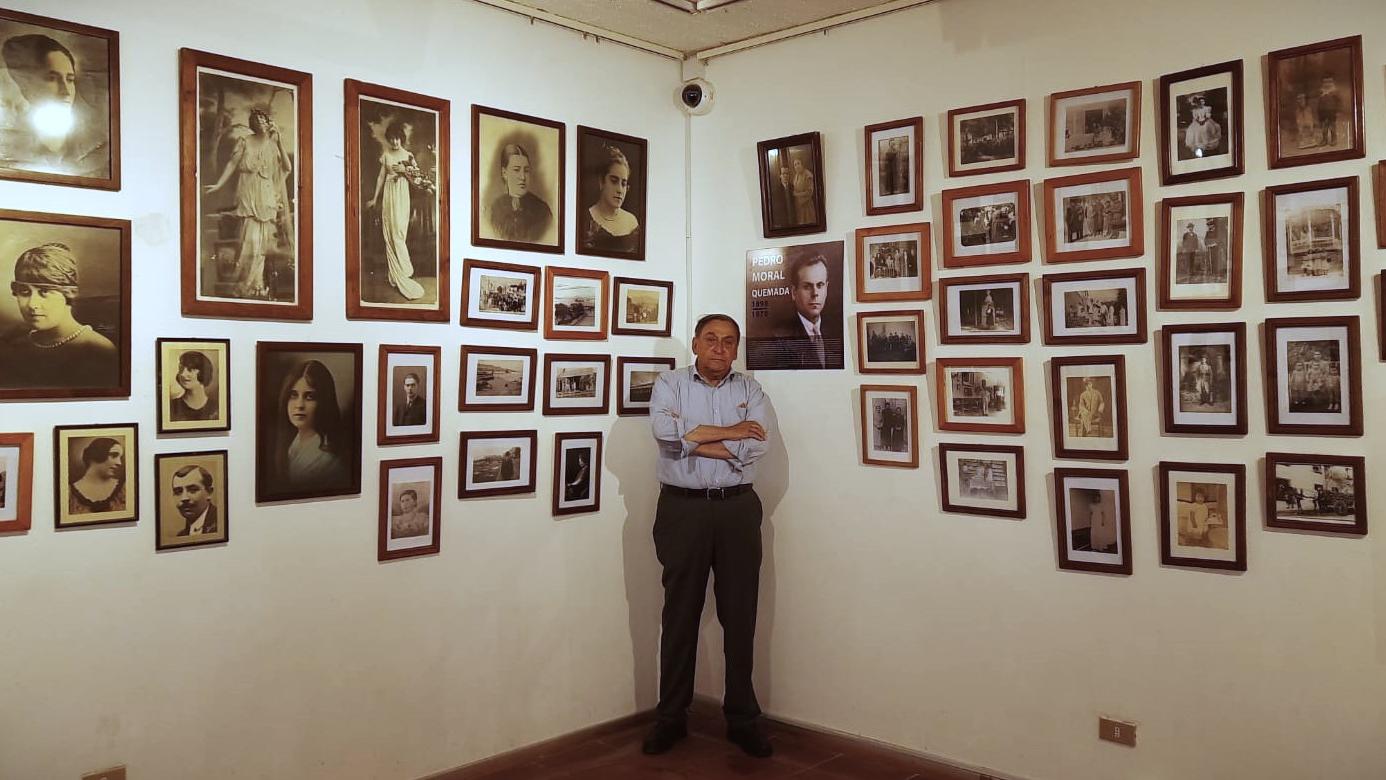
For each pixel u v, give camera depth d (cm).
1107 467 340
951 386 373
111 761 290
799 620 420
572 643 408
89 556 287
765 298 426
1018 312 358
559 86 402
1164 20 326
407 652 356
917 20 381
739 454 385
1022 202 355
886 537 393
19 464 275
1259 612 311
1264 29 308
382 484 348
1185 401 323
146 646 296
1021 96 356
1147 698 331
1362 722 293
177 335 302
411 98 353
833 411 408
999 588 364
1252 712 312
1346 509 295
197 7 304
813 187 408
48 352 279
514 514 388
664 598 434
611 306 421
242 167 313
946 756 377
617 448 424
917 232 381
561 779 365
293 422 325
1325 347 298
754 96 429
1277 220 306
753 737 390
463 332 371
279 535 324
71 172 281
